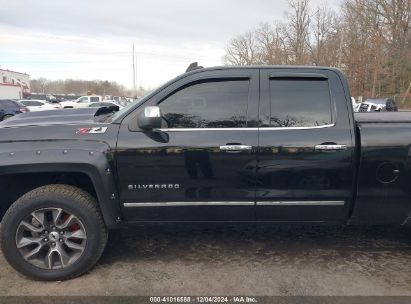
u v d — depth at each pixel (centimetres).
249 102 320
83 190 324
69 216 314
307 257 358
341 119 319
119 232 420
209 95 321
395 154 315
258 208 325
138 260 353
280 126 318
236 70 325
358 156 316
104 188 310
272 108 319
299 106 320
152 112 297
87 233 314
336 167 316
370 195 321
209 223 330
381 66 4416
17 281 315
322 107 321
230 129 316
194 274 326
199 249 376
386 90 4481
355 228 432
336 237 406
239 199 321
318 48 5262
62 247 317
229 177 316
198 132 314
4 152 305
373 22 4631
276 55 5697
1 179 325
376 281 314
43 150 304
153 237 405
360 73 4509
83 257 314
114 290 301
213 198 321
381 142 313
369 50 4478
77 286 307
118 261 351
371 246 384
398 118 353
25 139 311
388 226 438
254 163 315
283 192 320
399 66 4456
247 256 360
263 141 313
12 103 2094
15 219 306
